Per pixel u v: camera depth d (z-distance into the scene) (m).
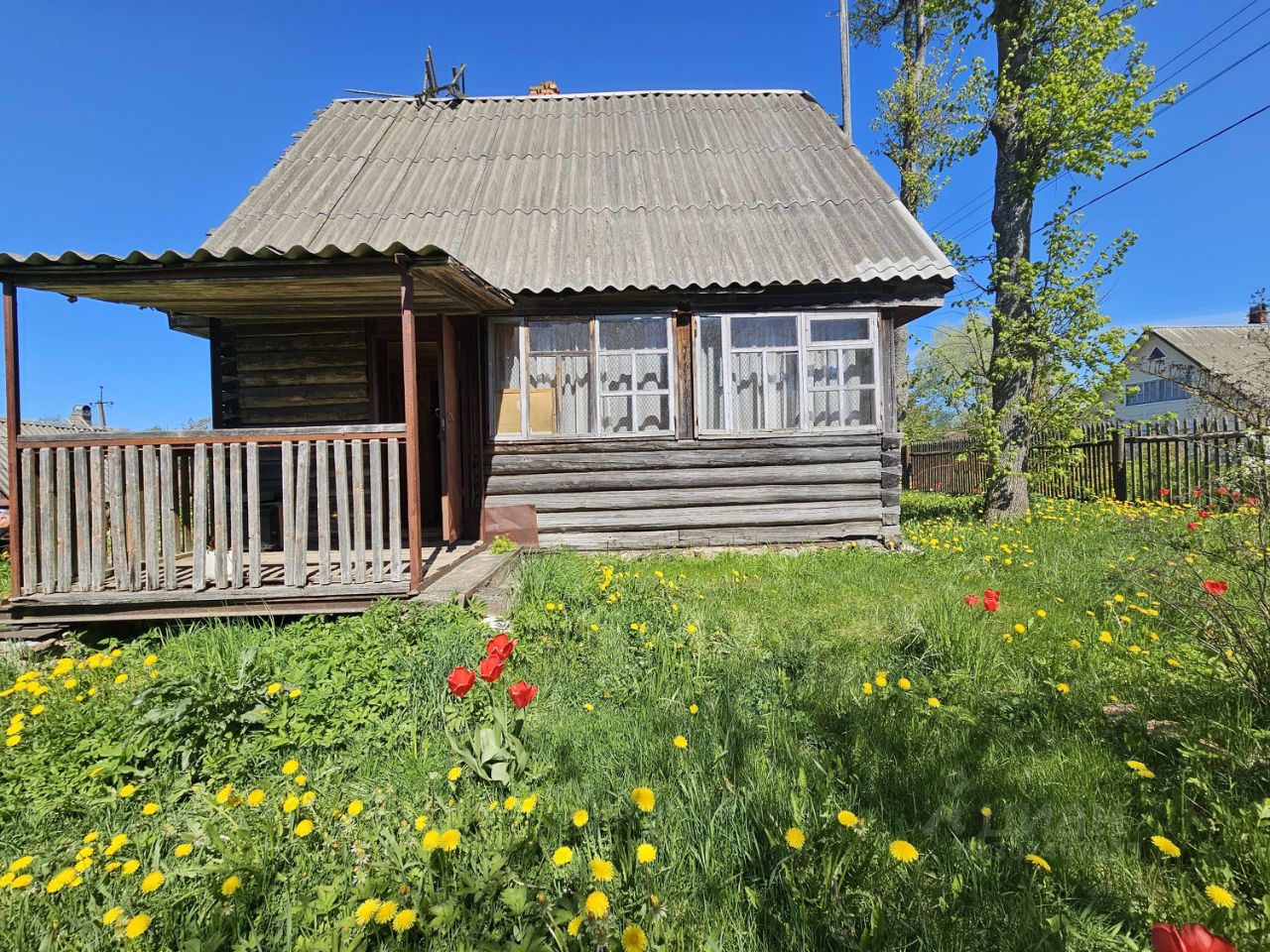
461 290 5.40
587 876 1.84
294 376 7.02
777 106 10.34
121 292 4.91
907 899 1.72
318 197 7.86
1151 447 9.62
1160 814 2.15
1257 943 1.54
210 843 2.00
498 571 5.41
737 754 2.54
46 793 2.41
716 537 7.15
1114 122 8.52
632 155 8.98
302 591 4.26
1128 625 3.94
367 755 2.63
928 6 9.91
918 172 14.27
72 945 1.68
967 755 2.56
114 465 4.18
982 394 9.48
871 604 4.85
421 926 1.62
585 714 2.97
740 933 1.66
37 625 4.19
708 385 7.12
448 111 10.26
